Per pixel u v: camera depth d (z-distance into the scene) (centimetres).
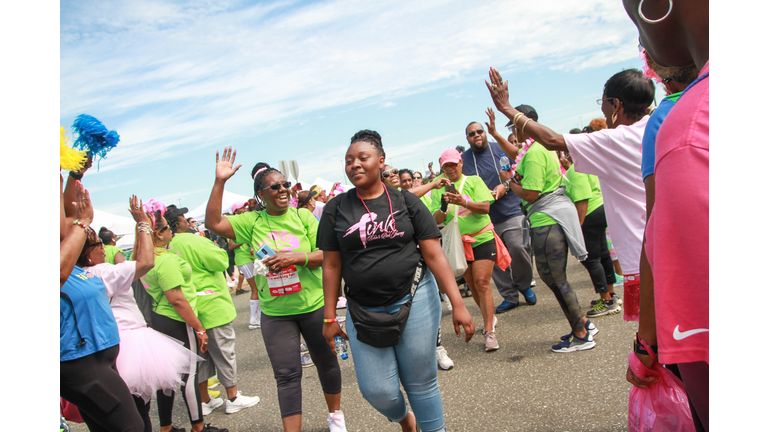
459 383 372
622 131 212
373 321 227
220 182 329
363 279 232
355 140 249
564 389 325
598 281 481
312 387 424
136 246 332
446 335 511
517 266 558
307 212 342
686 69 110
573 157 221
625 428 260
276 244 320
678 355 84
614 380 323
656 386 156
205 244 389
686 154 82
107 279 282
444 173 463
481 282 438
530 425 285
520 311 552
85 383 220
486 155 593
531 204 422
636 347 154
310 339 317
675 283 84
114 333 235
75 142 218
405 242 235
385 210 236
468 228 440
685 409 149
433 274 246
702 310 81
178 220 471
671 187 84
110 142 224
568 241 402
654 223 90
